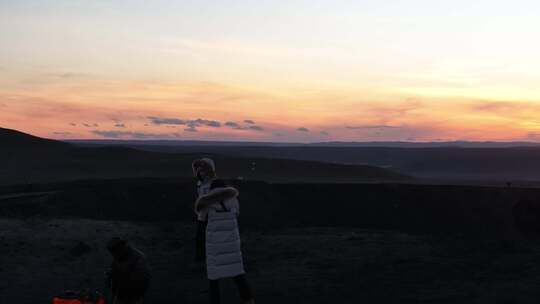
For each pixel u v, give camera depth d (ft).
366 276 34.86
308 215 144.05
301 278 34.88
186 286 33.32
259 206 138.72
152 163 326.85
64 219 64.95
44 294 31.91
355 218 146.92
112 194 116.16
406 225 150.41
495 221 156.66
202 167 25.67
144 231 55.52
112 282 24.12
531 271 34.65
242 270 25.29
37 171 283.38
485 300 28.50
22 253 43.57
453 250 42.68
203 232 38.78
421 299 29.32
